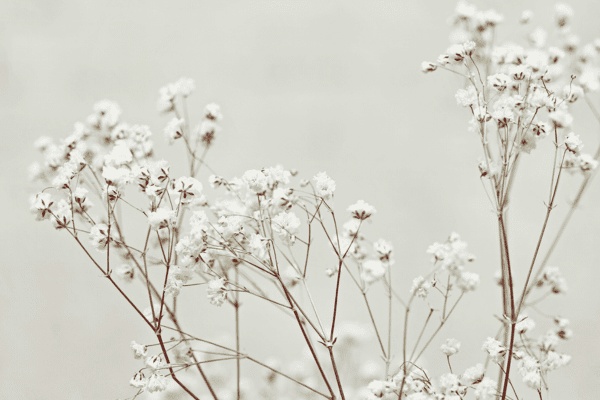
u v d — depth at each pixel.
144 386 0.50
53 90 0.72
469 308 0.67
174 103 0.53
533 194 0.69
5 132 0.71
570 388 0.65
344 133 0.72
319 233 0.67
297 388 0.59
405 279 0.68
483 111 0.50
